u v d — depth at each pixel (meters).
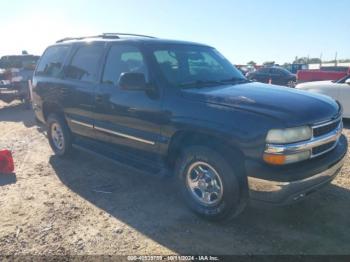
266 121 3.18
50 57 6.05
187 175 3.85
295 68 38.59
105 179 5.05
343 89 9.32
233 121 3.31
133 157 4.49
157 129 3.98
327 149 3.58
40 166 5.69
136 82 3.94
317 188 3.42
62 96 5.44
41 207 4.15
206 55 4.86
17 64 15.16
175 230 3.61
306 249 3.26
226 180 3.44
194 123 3.56
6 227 3.68
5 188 4.76
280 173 3.12
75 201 4.32
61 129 5.75
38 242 3.39
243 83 4.44
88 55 5.13
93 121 4.93
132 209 4.09
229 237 3.47
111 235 3.52
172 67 4.21
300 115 3.28
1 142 7.41
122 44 4.62
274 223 3.73
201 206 3.77
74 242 3.39
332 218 3.82
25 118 10.58
